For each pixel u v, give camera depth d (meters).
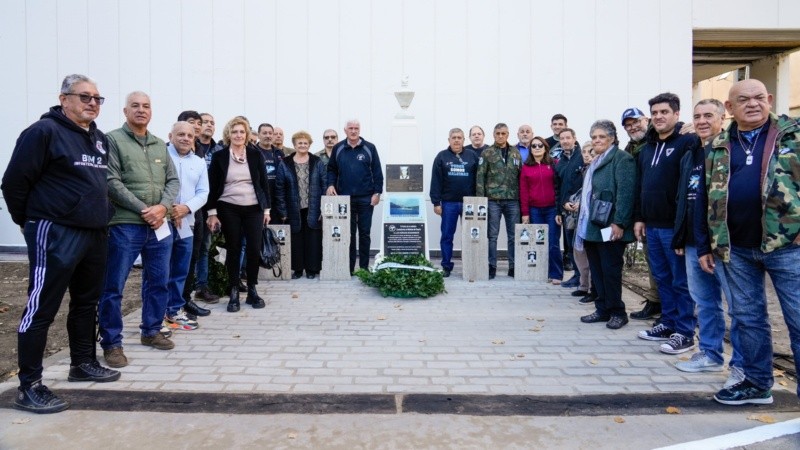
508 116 9.38
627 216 5.09
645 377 4.07
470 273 7.61
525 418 3.40
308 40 9.36
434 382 3.97
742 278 3.51
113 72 9.44
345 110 9.40
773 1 9.26
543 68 9.34
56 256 3.48
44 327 3.51
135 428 3.24
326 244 7.61
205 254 6.41
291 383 3.94
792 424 3.29
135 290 7.16
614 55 9.31
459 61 9.35
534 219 7.66
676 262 4.68
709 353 4.21
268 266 6.52
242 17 9.37
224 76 9.41
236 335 5.10
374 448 3.02
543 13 9.30
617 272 5.34
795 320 3.29
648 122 5.61
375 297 6.64
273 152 7.59
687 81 9.30
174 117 9.46
